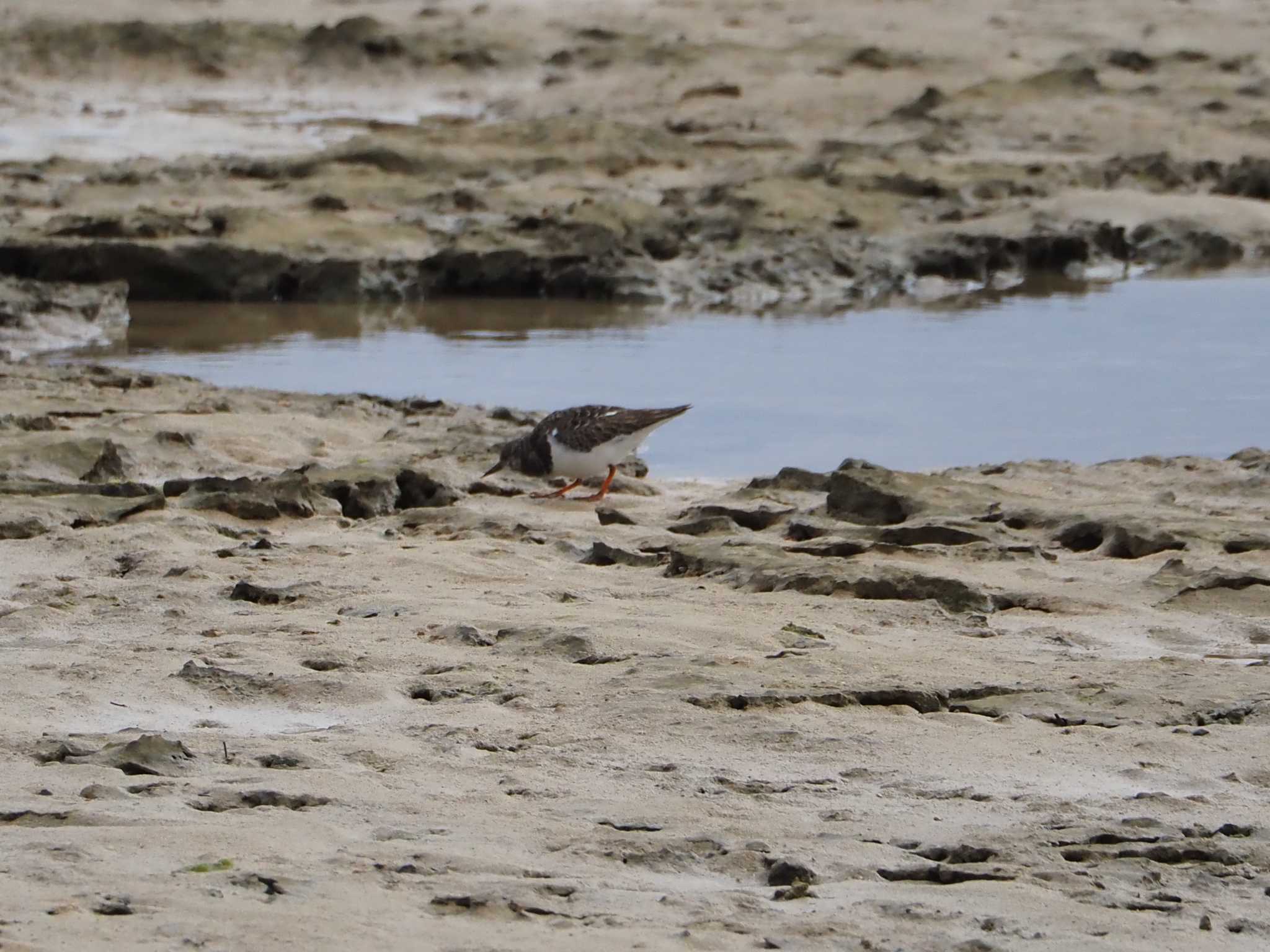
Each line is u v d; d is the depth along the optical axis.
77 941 7.23
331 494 19.17
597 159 49.75
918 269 41.97
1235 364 30.73
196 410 24.23
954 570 15.98
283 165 47.66
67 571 15.79
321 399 25.47
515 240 41.31
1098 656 13.35
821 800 9.96
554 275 40.16
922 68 66.75
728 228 42.84
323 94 66.12
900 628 14.07
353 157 48.03
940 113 58.69
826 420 26.31
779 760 10.70
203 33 68.06
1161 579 15.41
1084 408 27.11
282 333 34.84
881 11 77.81
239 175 47.47
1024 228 44.03
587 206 42.91
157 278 38.88
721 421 26.19
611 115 60.88
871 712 11.69
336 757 10.55
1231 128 57.66
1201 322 35.47
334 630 13.59
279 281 39.38
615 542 17.47
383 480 19.45
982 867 8.78
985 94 60.69
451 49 69.44
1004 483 20.06
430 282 40.25
